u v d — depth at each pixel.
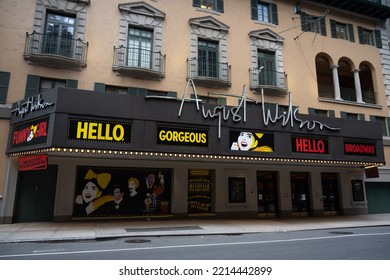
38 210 14.66
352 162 16.95
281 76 20.20
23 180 14.68
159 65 17.28
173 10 18.45
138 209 16.09
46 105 12.20
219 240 10.82
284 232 13.09
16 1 15.53
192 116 13.78
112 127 12.54
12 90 14.73
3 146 14.23
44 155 12.38
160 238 11.19
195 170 17.52
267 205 18.89
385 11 24.28
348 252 8.56
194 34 18.59
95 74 16.11
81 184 15.34
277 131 15.27
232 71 19.02
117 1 17.30
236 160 15.48
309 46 21.83
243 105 14.85
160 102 13.39
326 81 25.17
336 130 16.70
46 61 15.25
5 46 14.98
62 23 16.23
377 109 23.09
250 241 10.59
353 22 24.16
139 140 12.78
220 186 17.55
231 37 19.52
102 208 15.50
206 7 19.64
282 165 18.67
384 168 21.94
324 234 12.50
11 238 10.45
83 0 16.48
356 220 17.48
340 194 20.66
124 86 16.53
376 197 22.03
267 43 20.45
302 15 22.09
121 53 16.62
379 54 24.47
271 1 21.45
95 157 15.05
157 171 16.75
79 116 12.15
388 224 15.77
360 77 25.75
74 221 14.71
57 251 8.65
